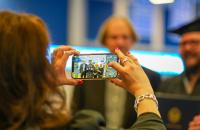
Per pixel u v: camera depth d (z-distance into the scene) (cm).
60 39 485
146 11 551
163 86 288
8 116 101
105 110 255
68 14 492
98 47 497
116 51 128
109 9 525
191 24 288
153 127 111
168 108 219
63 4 489
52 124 102
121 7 534
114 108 255
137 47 527
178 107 217
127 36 286
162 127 113
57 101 106
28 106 102
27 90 102
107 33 288
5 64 103
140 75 121
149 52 520
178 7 574
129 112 250
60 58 132
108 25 290
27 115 102
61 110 105
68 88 248
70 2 493
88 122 108
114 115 254
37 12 471
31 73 103
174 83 286
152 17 555
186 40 282
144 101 117
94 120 109
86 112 113
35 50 104
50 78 106
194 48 278
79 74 132
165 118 219
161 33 559
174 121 218
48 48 109
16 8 460
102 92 257
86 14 504
